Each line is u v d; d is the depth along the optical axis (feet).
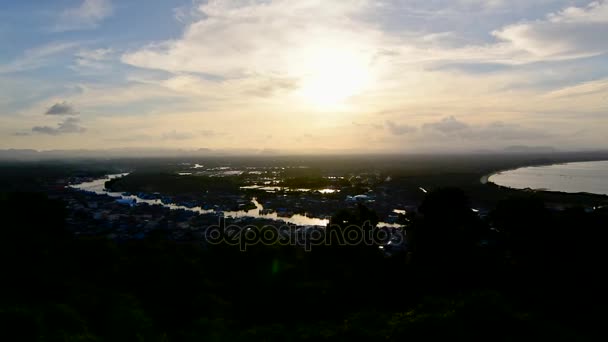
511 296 58.23
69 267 75.87
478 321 46.19
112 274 74.84
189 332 53.26
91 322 51.78
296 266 83.76
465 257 68.64
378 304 63.57
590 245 62.75
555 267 63.93
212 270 84.28
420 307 55.83
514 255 73.31
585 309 53.62
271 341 49.14
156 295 67.62
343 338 47.73
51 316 48.88
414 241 75.66
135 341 48.70
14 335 43.06
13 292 58.59
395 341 44.86
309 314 61.77
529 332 44.96
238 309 65.46
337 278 75.10
